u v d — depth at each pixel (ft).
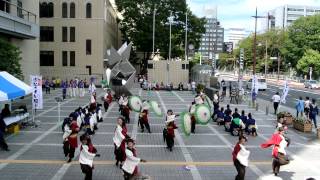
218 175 49.55
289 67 342.23
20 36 129.08
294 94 192.44
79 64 213.87
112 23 268.41
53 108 111.65
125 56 134.10
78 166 52.31
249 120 77.10
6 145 60.29
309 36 290.56
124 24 252.42
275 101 108.27
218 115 88.94
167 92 177.99
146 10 246.88
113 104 124.67
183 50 263.29
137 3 246.47
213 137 74.64
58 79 200.13
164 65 203.21
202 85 165.07
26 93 75.25
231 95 138.72
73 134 53.88
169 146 62.39
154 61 203.51
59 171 50.01
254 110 118.11
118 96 131.64
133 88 194.59
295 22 303.07
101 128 81.61
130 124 87.51
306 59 274.57
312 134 79.51
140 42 244.63
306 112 93.61
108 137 72.23
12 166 51.93
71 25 213.25
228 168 52.75
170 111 63.62
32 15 146.61
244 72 426.92
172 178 47.91
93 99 95.35
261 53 359.05
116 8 271.69
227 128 80.48
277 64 358.43
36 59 157.79
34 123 82.07
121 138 51.78
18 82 76.84
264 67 370.32
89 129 73.26
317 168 53.67
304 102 95.96
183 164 54.39
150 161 55.67
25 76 144.66
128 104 88.99
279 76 335.88
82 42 213.46
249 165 54.60
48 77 213.25
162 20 246.88
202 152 61.98
